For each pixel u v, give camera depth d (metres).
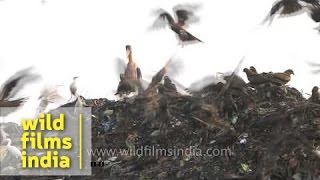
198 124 15.91
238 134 15.20
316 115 15.02
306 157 13.66
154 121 16.88
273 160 13.84
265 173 13.62
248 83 16.81
